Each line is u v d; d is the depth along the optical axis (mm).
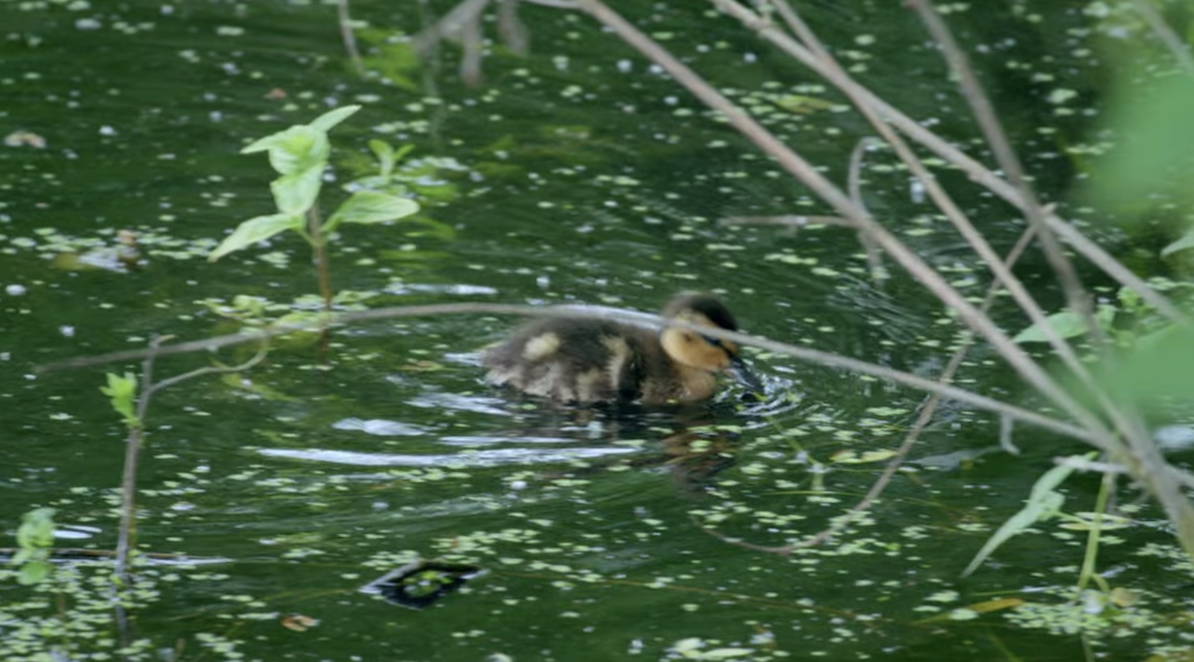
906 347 12453
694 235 14188
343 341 12094
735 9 6598
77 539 9367
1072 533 9906
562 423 11320
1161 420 11406
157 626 8539
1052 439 11109
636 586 9078
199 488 10023
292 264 13344
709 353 12023
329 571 9141
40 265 12984
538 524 9773
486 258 13602
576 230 14188
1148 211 14500
